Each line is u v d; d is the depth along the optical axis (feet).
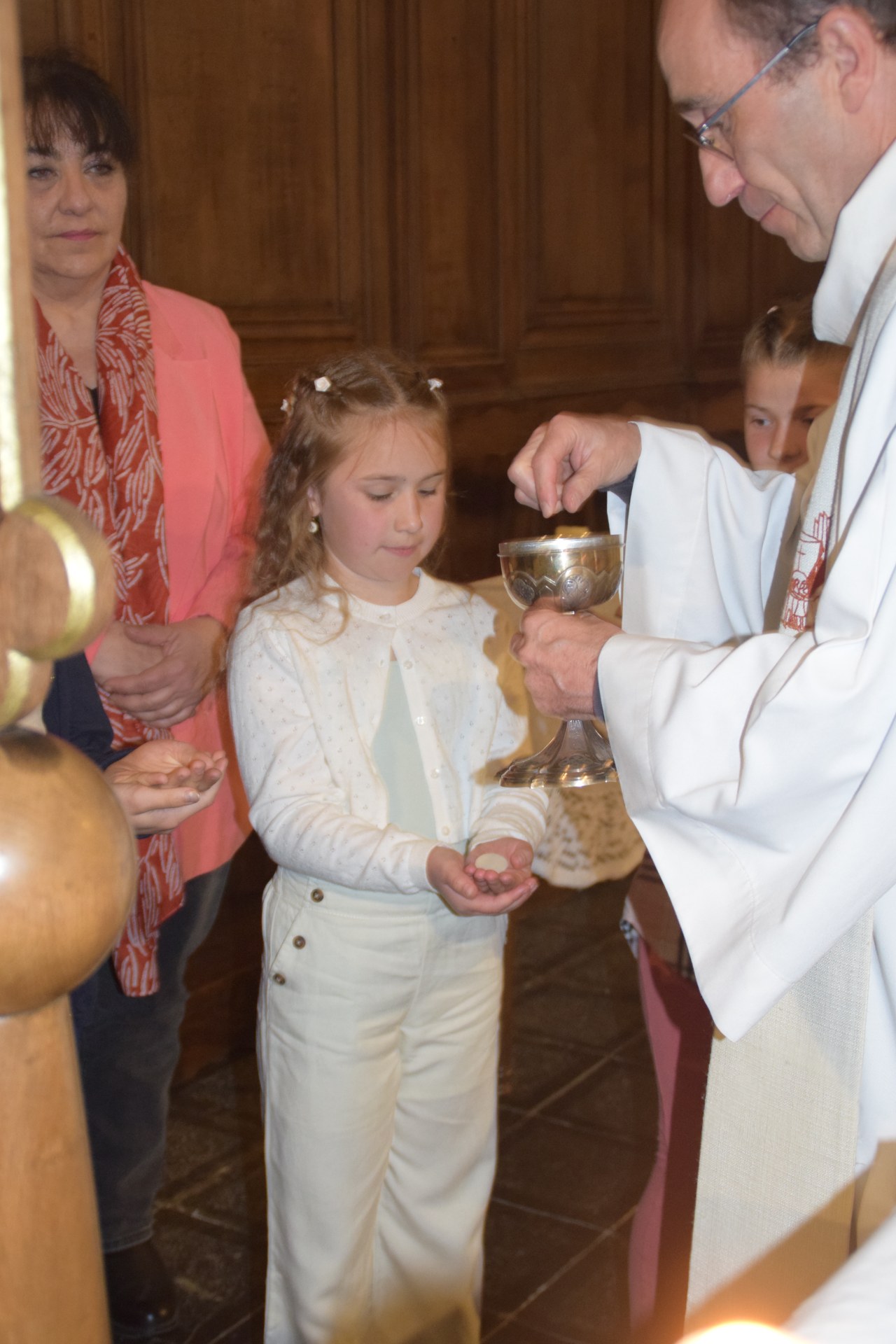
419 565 6.99
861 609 3.58
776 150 3.97
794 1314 2.06
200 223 10.87
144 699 6.94
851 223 3.92
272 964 6.05
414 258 12.87
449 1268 6.31
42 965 1.37
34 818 1.36
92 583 1.31
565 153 14.83
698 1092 5.81
